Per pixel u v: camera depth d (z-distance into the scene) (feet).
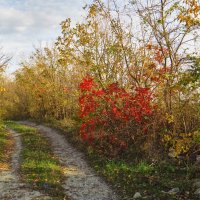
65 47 82.02
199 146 52.19
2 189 42.83
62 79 132.87
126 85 72.13
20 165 57.26
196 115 54.49
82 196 41.22
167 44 55.72
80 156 66.64
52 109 153.38
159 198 37.11
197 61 44.62
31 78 162.40
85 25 79.41
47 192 41.68
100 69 74.79
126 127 62.18
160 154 54.75
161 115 57.57
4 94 191.83
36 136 96.12
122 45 69.51
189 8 53.93
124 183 45.03
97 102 67.56
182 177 44.68
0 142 82.74
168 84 54.65
